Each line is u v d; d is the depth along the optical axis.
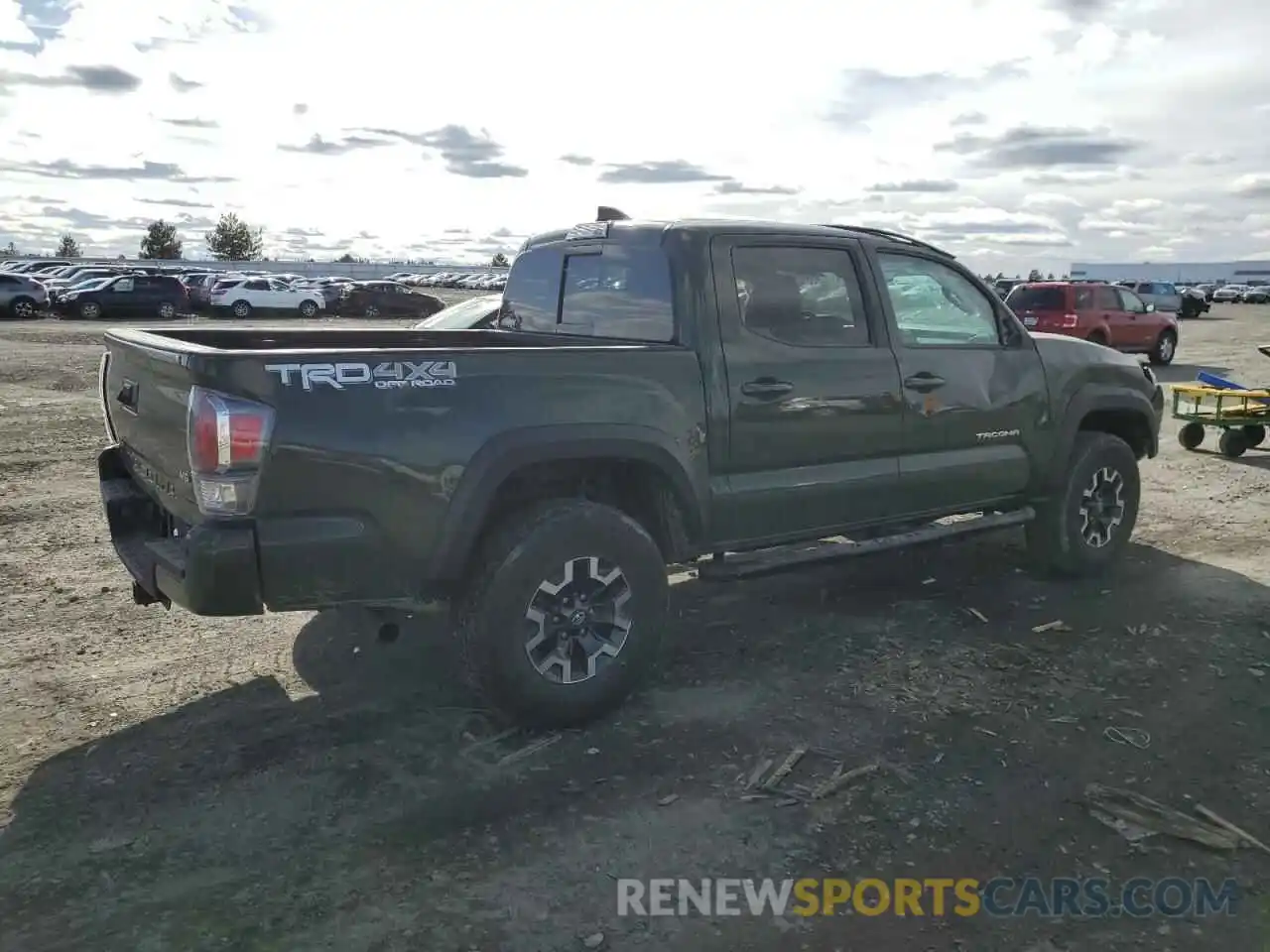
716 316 4.27
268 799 3.42
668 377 4.09
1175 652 4.76
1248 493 8.41
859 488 4.76
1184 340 30.17
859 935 2.74
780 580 5.94
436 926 2.76
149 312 36.28
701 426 4.20
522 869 3.02
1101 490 5.93
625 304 4.55
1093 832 3.24
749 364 4.33
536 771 3.62
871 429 4.76
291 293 40.72
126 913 2.81
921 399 4.94
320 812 3.34
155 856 3.09
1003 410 5.32
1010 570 6.12
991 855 3.11
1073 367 5.72
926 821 3.29
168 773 3.59
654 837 3.20
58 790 3.47
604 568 3.92
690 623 5.19
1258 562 6.27
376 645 4.82
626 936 2.73
